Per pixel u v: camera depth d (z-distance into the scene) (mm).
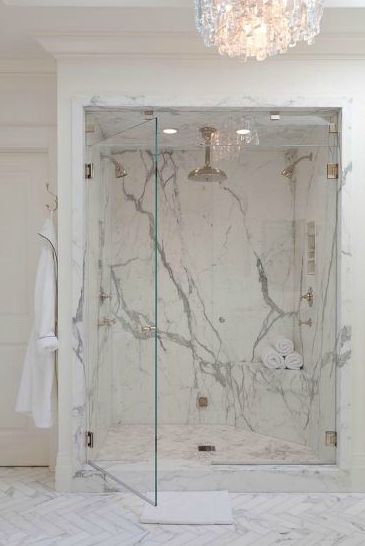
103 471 2816
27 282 3270
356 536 2355
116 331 2836
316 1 1902
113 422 2812
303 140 3035
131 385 2785
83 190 2891
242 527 2443
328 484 2848
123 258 2838
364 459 2877
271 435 3223
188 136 3143
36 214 3256
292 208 3180
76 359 2869
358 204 2893
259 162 3201
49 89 3182
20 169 3260
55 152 3189
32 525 2461
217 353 3385
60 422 2875
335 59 2875
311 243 3119
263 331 3297
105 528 2434
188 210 3354
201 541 2309
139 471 2725
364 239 2895
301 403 3115
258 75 2881
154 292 2738
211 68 2879
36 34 2762
